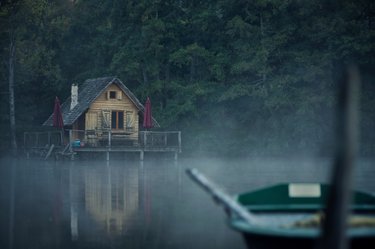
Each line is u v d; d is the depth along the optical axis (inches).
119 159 1973.4
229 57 2276.1
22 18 2164.1
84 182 956.0
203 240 462.3
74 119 1766.7
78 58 2500.0
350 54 2080.5
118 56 2282.2
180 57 2239.2
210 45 2406.5
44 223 536.7
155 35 2276.1
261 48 2119.8
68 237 469.1
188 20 2353.6
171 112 2231.8
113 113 1856.5
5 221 545.6
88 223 536.1
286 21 2182.6
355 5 2119.8
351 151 220.1
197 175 304.5
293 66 2137.1
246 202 358.0
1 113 2289.6
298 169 1289.4
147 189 836.6
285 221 322.0
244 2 2226.9
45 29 2324.1
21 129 2230.6
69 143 1701.5
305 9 2138.3
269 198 360.2
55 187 866.1
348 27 2074.3
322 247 222.7
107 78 1860.2
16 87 2331.4
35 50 2252.7
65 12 2502.5
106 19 2468.0
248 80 2247.8
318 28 2096.5
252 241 282.0
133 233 489.1
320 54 2091.5
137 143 1870.1
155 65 2305.6
